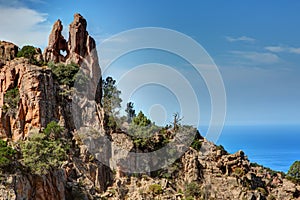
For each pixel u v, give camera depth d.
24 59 160.00
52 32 179.25
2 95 150.62
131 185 157.75
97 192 150.00
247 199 163.25
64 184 136.75
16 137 145.38
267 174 187.50
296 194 181.75
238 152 176.75
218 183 166.88
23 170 124.38
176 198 155.88
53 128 147.88
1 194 115.25
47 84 154.75
